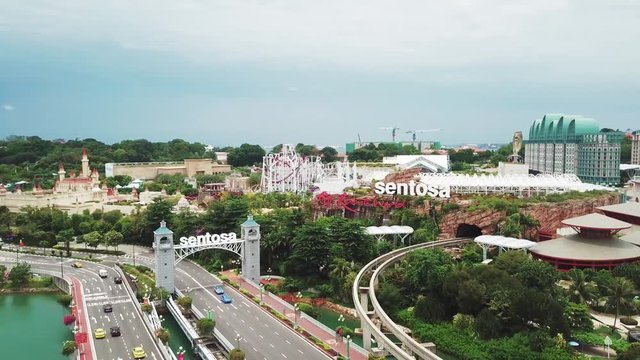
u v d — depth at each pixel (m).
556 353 149.62
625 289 178.50
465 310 180.12
